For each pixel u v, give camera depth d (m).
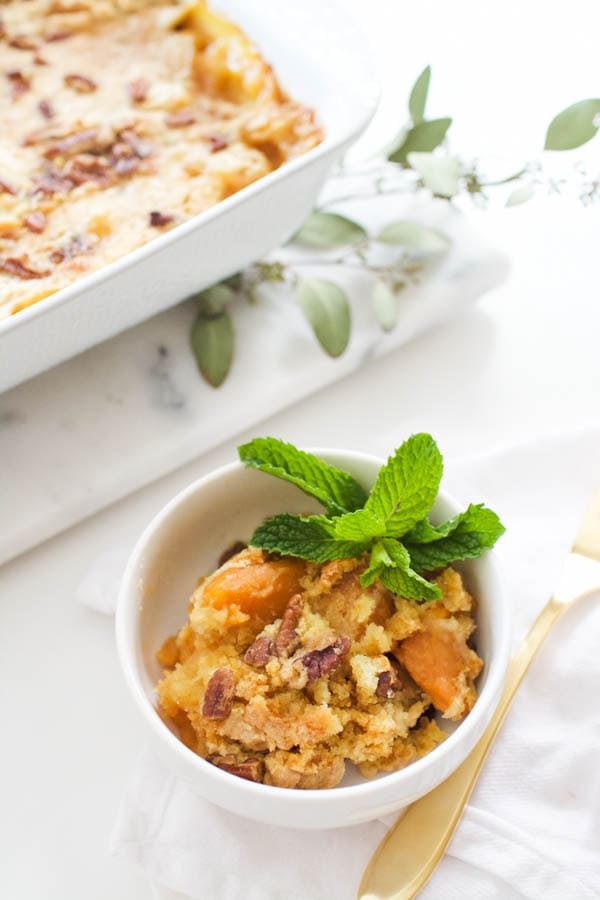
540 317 0.66
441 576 0.51
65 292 0.54
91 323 0.58
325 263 0.66
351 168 0.70
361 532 0.50
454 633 0.50
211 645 0.50
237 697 0.49
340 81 0.62
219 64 0.66
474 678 0.50
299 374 0.62
